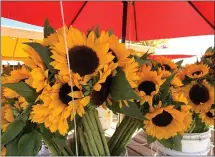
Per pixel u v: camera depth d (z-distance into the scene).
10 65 0.57
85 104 0.41
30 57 0.42
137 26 2.23
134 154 0.75
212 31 2.12
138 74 0.53
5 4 1.49
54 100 0.41
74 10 1.99
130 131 0.57
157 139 0.55
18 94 0.44
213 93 0.76
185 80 0.79
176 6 2.01
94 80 0.42
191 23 2.13
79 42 0.43
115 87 0.45
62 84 0.42
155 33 2.29
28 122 0.46
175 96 0.57
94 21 2.15
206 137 0.75
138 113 0.48
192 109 0.75
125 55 0.47
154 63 0.67
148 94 0.53
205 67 0.79
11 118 0.46
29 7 1.60
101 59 0.42
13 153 0.44
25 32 1.37
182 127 0.53
